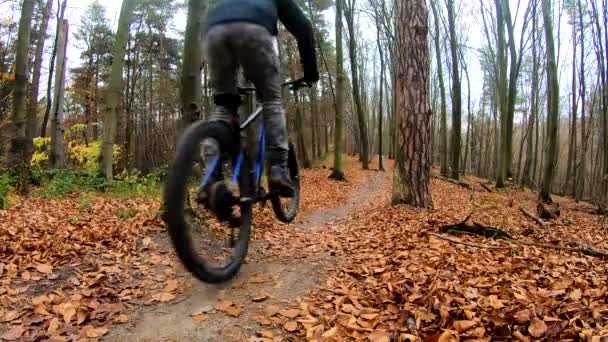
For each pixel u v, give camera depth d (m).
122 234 5.49
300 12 2.96
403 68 9.38
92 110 31.06
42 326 3.27
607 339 2.67
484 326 3.05
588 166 48.22
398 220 7.82
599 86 29.45
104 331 3.21
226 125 2.67
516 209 11.97
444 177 24.47
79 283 4.03
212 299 3.76
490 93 42.84
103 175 12.12
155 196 10.54
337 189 19.89
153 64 36.12
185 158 2.25
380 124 32.34
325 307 3.64
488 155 48.84
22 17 11.46
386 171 32.34
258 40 2.62
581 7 25.23
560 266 4.84
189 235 2.31
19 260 4.39
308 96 37.47
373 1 26.73
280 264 4.81
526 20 22.97
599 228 10.11
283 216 3.76
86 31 31.91
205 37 2.74
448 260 4.72
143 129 38.75
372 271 4.52
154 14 30.78
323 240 6.25
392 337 3.06
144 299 3.78
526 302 3.38
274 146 2.86
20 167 10.91
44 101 25.56
